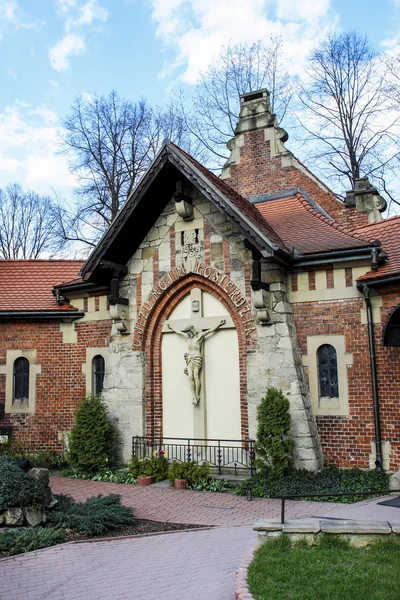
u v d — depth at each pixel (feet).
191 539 27.04
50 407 51.96
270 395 39.47
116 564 23.38
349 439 40.06
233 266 44.09
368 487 34.99
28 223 124.57
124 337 48.14
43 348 52.85
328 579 18.94
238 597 17.94
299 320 42.83
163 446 45.55
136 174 100.73
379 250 40.09
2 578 21.83
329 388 41.57
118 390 47.42
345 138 88.33
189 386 45.91
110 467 45.03
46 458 48.93
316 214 50.57
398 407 38.37
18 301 53.98
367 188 53.67
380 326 39.93
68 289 52.39
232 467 41.55
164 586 20.61
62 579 21.66
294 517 29.84
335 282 41.93
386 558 20.83
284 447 38.11
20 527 27.73
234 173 60.03
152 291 47.29
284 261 41.47
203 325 45.24
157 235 47.85
